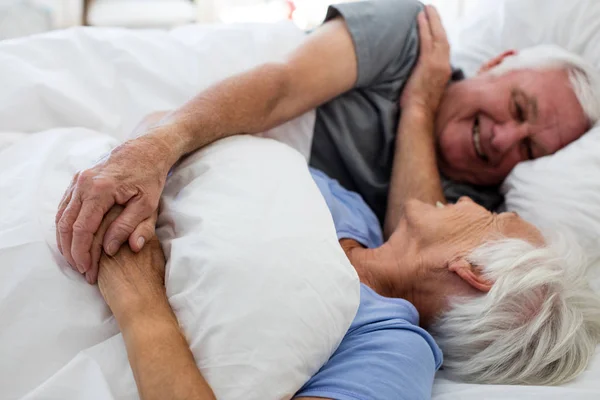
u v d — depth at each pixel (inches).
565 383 34.7
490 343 35.3
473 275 36.0
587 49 53.8
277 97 42.0
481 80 50.1
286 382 27.3
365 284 38.2
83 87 45.3
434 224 38.6
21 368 27.5
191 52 48.6
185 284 29.4
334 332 29.5
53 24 79.9
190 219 31.3
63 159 36.1
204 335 27.3
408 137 48.8
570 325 35.3
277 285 28.5
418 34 50.9
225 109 38.3
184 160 36.6
